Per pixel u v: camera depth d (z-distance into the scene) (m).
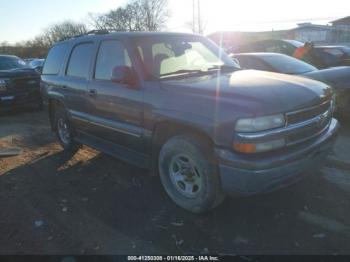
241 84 3.44
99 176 4.75
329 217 3.44
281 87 3.37
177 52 4.31
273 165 2.96
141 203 3.92
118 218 3.62
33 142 6.61
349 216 3.45
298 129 3.17
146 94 3.73
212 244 3.12
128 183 4.47
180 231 3.33
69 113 5.33
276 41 11.54
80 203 4.00
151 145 3.83
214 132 3.08
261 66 7.27
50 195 4.25
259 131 2.94
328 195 3.87
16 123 8.39
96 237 3.31
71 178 4.73
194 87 3.45
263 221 3.43
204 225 3.41
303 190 4.00
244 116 2.93
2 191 4.41
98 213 3.75
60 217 3.70
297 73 6.91
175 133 3.66
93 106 4.63
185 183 3.62
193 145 3.32
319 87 3.68
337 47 11.66
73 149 5.86
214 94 3.26
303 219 3.42
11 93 9.07
